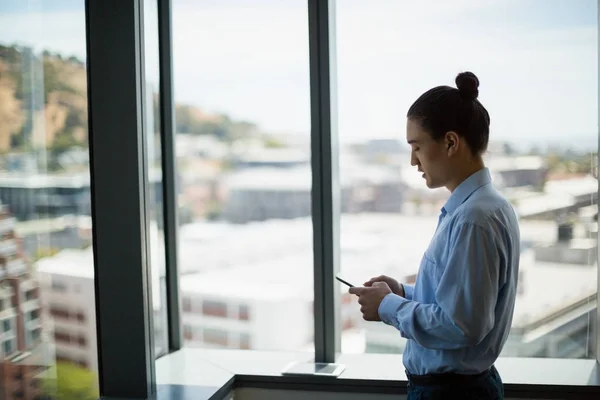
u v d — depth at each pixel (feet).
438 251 5.06
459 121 5.00
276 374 7.50
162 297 8.18
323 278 7.79
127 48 6.61
